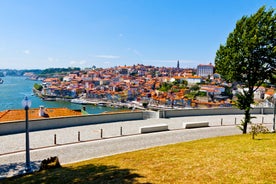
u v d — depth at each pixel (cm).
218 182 746
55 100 15650
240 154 1058
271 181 732
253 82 1736
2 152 1472
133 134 1995
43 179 920
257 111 3241
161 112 2788
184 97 13112
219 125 2444
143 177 834
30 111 2739
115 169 974
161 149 1374
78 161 1330
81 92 17750
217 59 1855
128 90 16212
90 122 2358
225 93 13812
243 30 1659
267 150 1100
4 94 16450
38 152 1487
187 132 2119
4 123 1892
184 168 908
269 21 1580
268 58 1612
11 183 941
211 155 1086
